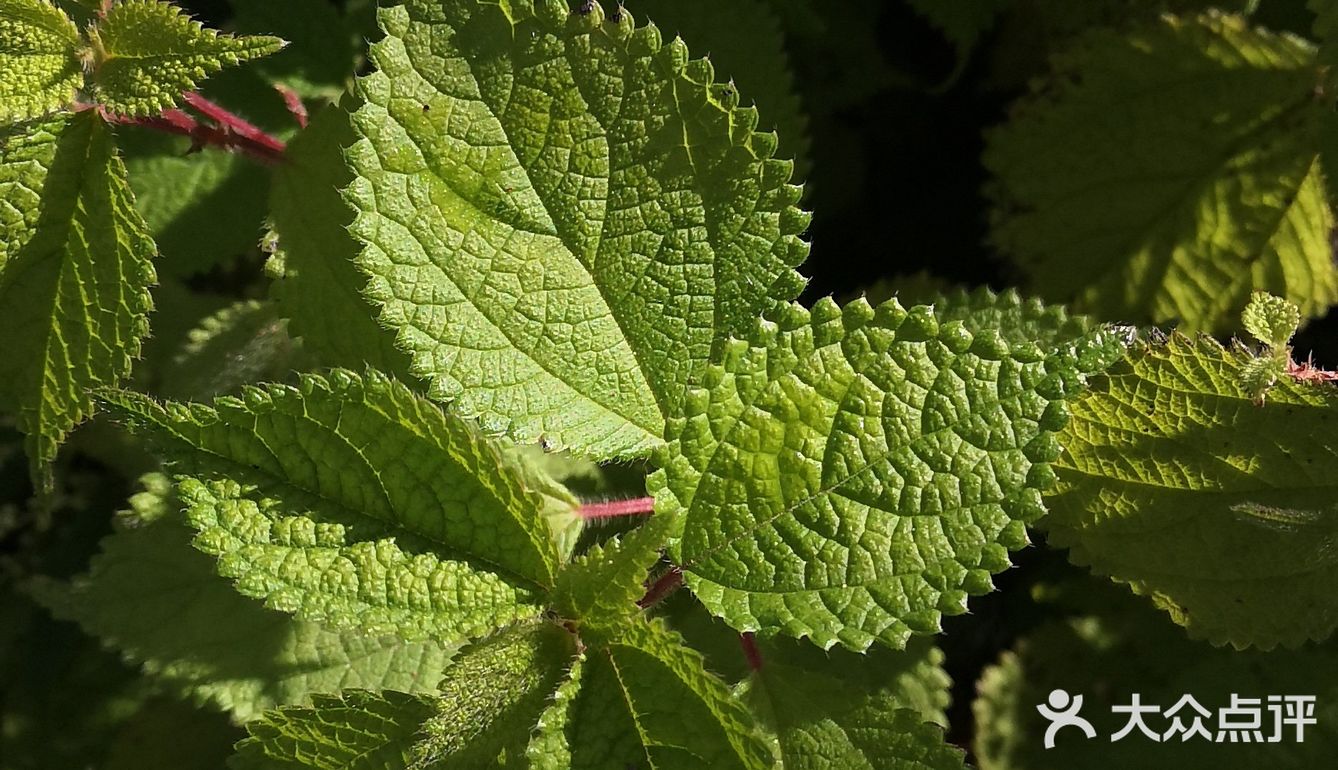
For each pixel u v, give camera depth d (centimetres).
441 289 43
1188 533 49
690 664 41
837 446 42
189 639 51
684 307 44
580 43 43
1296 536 48
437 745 40
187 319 59
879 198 61
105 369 47
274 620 51
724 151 43
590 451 44
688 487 42
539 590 42
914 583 42
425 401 40
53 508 61
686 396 42
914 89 61
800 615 42
